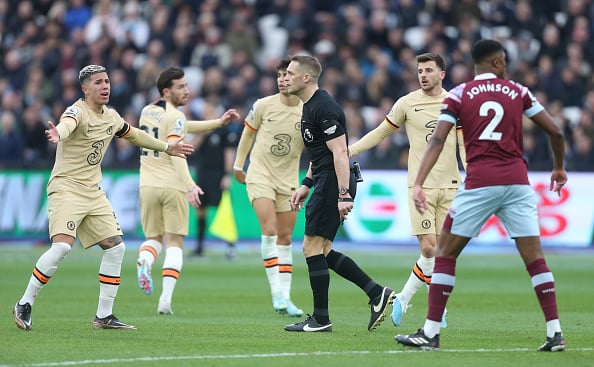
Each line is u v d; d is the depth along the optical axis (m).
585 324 26.91
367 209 56.03
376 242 55.78
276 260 29.98
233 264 48.44
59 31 71.38
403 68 65.00
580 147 56.91
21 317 24.05
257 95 63.19
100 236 24.45
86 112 24.02
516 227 20.56
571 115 63.34
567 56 66.69
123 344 21.67
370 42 68.06
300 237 55.53
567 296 35.22
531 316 29.03
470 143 20.41
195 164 55.38
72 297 33.94
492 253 55.28
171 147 25.59
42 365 18.55
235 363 19.02
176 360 19.31
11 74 70.62
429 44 65.31
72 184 24.11
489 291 36.94
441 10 69.12
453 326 26.39
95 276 42.28
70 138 23.95
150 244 30.42
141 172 30.86
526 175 20.48
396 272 43.88
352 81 63.62
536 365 18.94
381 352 20.53
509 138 20.28
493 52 20.45
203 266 47.34
